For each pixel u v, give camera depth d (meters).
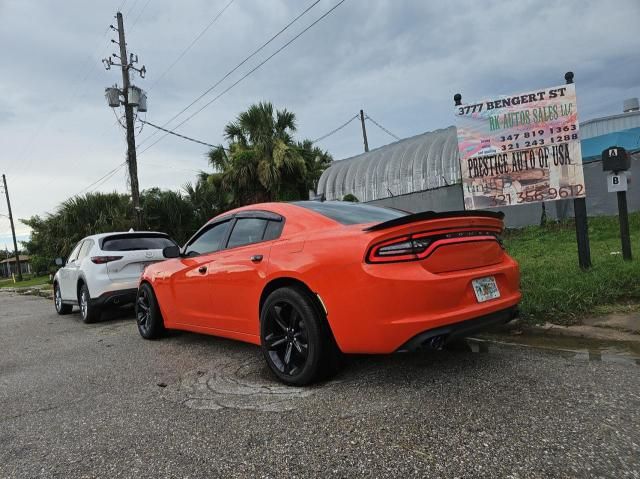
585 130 17.44
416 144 16.97
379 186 17.89
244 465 2.33
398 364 3.68
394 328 2.86
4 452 2.72
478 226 3.29
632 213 11.80
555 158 6.12
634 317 4.24
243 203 19.53
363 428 2.60
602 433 2.33
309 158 20.52
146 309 5.84
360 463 2.24
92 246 7.93
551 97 6.13
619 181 6.07
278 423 2.79
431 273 2.93
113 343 5.81
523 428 2.44
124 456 2.54
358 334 3.01
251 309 3.88
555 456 2.15
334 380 3.44
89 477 2.34
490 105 6.43
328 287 3.14
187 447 2.58
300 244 3.48
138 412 3.20
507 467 2.09
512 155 6.32
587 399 2.74
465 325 2.97
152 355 4.92
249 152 18.67
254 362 4.27
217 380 3.80
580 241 5.94
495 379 3.18
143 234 8.23
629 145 13.15
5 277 82.19
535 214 13.04
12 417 3.32
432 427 2.54
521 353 3.73
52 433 2.95
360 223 3.57
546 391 2.91
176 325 5.23
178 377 3.99
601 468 2.03
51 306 12.22
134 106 16.77
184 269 4.88
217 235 4.66
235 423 2.85
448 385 3.14
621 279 5.12
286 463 2.31
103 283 7.47
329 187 20.06
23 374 4.60
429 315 2.86
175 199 18.89
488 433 2.42
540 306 4.59
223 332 4.38
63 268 9.31
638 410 2.57
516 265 3.57
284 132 19.53
